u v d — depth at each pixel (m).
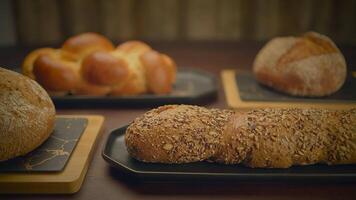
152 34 1.46
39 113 0.65
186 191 0.58
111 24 1.44
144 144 0.61
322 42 0.90
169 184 0.60
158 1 1.42
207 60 1.14
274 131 0.62
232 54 1.20
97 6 1.41
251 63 1.12
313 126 0.63
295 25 1.44
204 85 0.95
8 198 0.57
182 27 1.46
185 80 0.97
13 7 1.38
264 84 0.93
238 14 1.44
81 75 0.87
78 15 1.42
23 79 0.68
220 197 0.57
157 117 0.64
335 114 0.65
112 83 0.86
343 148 0.61
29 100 0.65
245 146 0.61
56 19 1.42
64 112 0.83
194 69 1.03
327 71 0.86
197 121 0.63
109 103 0.85
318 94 0.87
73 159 0.63
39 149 0.65
